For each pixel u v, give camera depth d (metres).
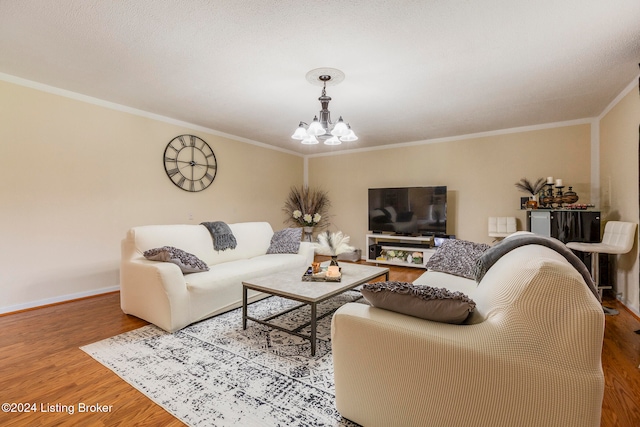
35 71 2.68
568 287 0.97
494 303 1.17
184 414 1.44
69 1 1.75
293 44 2.20
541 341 0.98
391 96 3.19
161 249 2.52
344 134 2.70
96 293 3.38
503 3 1.74
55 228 3.08
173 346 2.13
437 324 1.20
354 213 5.93
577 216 3.37
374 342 1.25
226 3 1.76
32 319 2.65
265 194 5.62
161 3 1.77
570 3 1.73
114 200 3.53
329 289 2.20
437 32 2.03
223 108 3.65
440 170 5.04
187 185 4.30
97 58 2.43
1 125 2.74
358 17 1.88
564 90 3.02
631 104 2.84
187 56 2.38
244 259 3.56
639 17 1.85
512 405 1.01
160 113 3.86
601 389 0.92
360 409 1.31
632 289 2.83
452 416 1.09
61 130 3.10
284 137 5.15
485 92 3.07
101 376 1.76
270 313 2.81
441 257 2.79
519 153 4.40
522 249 1.49
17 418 1.42
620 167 3.13
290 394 1.59
